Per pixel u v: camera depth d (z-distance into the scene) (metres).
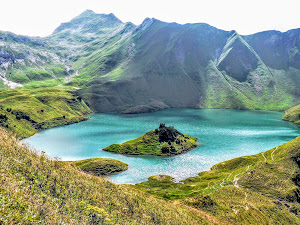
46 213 20.88
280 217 88.94
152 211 40.59
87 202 29.33
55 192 26.56
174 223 40.44
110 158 184.25
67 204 25.27
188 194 119.44
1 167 24.00
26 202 20.61
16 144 32.25
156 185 139.00
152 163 180.88
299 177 129.75
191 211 63.47
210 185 132.75
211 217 64.44
